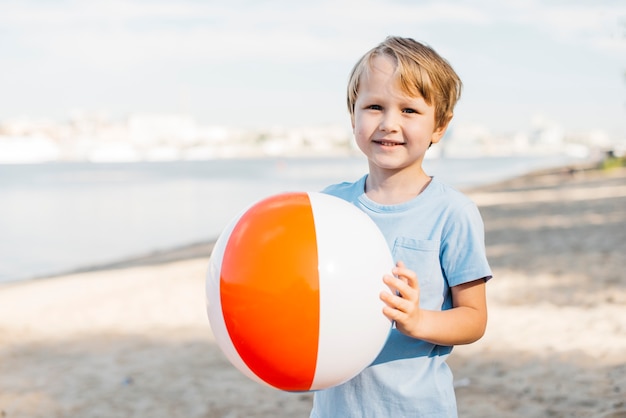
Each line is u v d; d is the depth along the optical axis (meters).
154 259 14.53
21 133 180.00
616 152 53.97
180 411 4.57
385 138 1.91
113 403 4.82
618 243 10.85
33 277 13.29
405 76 1.86
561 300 7.08
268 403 4.65
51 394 5.09
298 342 1.69
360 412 1.90
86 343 6.72
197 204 31.39
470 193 29.98
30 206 30.78
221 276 1.76
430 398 1.88
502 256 10.42
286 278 1.68
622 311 6.39
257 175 65.81
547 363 4.99
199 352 6.10
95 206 30.62
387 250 1.82
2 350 6.54
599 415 3.91
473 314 1.86
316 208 1.80
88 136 196.25
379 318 1.73
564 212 17.47
